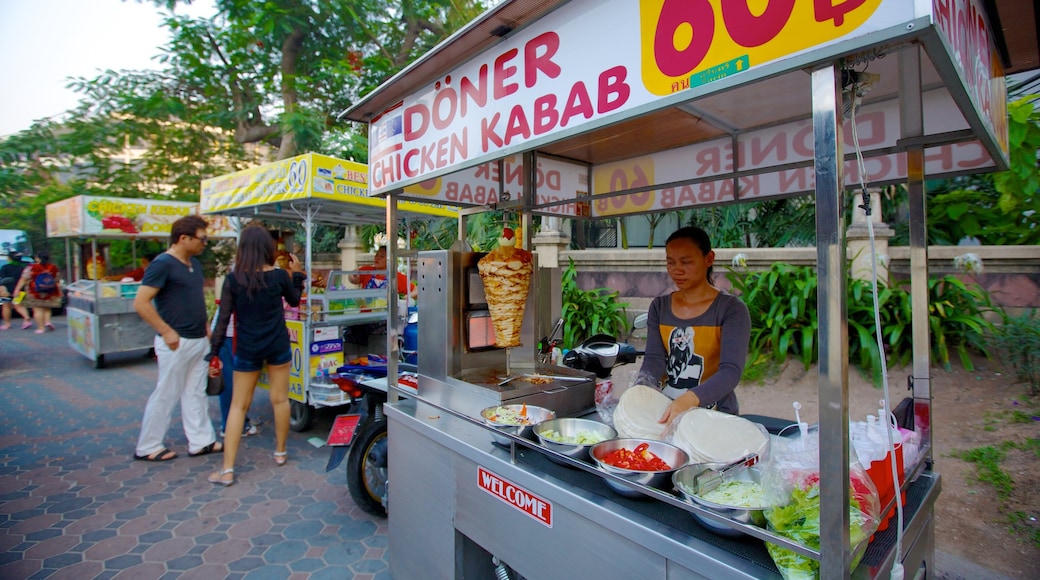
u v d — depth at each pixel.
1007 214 4.80
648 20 1.19
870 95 2.04
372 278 6.03
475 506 1.89
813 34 0.95
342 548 2.94
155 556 2.85
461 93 1.77
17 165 11.85
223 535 3.07
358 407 3.33
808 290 4.58
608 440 1.61
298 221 6.61
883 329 4.32
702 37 1.10
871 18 0.88
